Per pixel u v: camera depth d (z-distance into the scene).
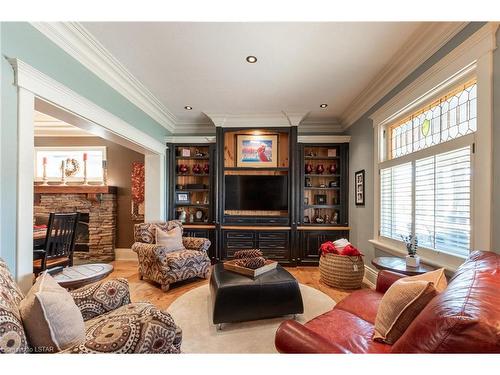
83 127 2.69
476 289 0.90
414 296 1.23
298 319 2.41
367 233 3.71
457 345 0.72
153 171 4.45
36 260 2.51
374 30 2.16
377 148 3.32
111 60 2.61
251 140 4.75
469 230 1.86
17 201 1.68
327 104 3.96
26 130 1.74
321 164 4.86
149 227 3.71
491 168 1.66
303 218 4.57
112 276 3.81
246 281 2.36
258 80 3.14
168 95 3.62
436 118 2.35
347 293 3.09
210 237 4.53
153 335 1.08
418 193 2.50
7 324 0.86
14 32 1.70
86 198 4.85
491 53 1.66
